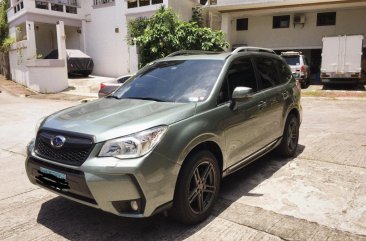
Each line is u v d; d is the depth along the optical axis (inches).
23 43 876.0
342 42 662.5
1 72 1181.1
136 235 132.2
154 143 120.9
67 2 971.9
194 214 135.9
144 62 563.5
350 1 692.1
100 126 126.3
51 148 131.4
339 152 237.1
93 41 985.5
